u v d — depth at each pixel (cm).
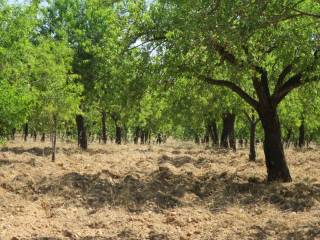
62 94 2327
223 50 1309
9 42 2422
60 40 3278
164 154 2884
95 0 1897
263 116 1756
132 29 1702
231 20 977
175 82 1722
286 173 1734
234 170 2080
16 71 2288
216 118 3525
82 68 3209
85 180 1641
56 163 2236
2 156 2506
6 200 1362
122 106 1753
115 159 2538
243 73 1384
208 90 1942
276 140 1745
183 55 1347
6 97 1395
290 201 1377
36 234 1009
